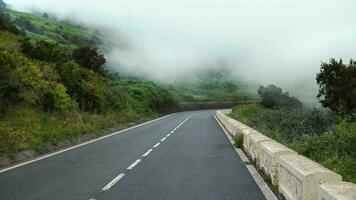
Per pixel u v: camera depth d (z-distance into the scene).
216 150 16.58
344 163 9.48
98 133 25.38
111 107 37.78
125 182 9.66
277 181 8.83
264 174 10.77
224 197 8.11
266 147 10.35
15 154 14.02
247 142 15.55
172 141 20.78
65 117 23.73
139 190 8.74
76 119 24.59
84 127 23.98
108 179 10.05
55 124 21.05
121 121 35.03
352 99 23.66
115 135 25.00
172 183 9.55
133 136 24.19
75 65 35.19
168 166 12.23
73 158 14.15
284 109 31.94
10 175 10.67
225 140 21.31
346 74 25.97
